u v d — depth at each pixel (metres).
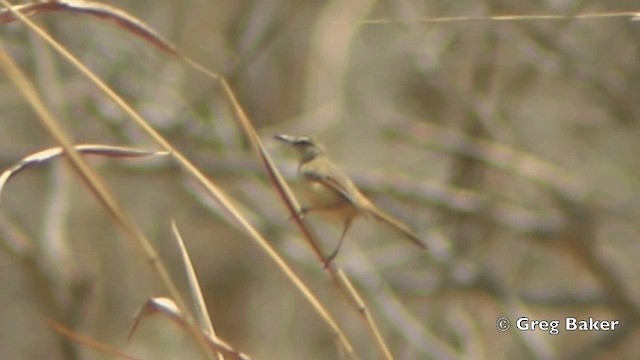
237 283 17.08
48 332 14.30
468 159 15.80
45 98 14.04
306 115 14.60
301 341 16.28
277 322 16.58
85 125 15.20
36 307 16.20
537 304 15.48
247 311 16.84
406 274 15.38
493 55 15.54
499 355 15.11
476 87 15.59
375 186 14.98
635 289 16.02
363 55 15.44
